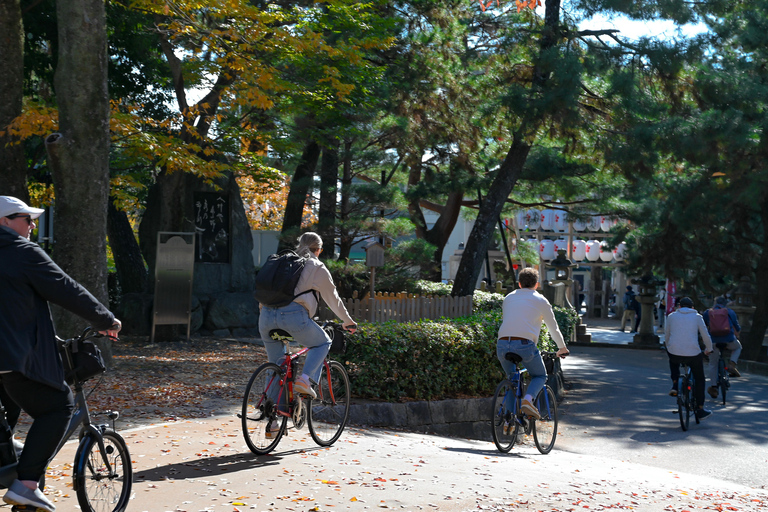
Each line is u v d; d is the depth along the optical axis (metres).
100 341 10.66
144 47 17.16
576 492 5.71
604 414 11.58
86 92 10.31
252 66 13.35
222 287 18.44
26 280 3.36
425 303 14.85
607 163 17.03
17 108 11.30
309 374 5.79
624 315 33.62
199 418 7.25
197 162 13.07
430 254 18.30
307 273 5.82
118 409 7.50
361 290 18.92
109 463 4.01
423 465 6.04
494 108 16.45
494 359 10.64
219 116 17.03
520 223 42.72
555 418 7.99
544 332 12.66
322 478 5.20
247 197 29.97
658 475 7.27
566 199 24.48
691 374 10.76
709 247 26.17
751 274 26.03
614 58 15.86
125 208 17.20
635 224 26.97
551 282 25.69
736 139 15.97
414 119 19.28
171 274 15.32
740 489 6.97
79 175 10.30
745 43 17.44
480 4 17.53
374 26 16.23
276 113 17.70
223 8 12.96
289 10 15.86
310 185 19.48
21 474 3.40
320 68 15.66
